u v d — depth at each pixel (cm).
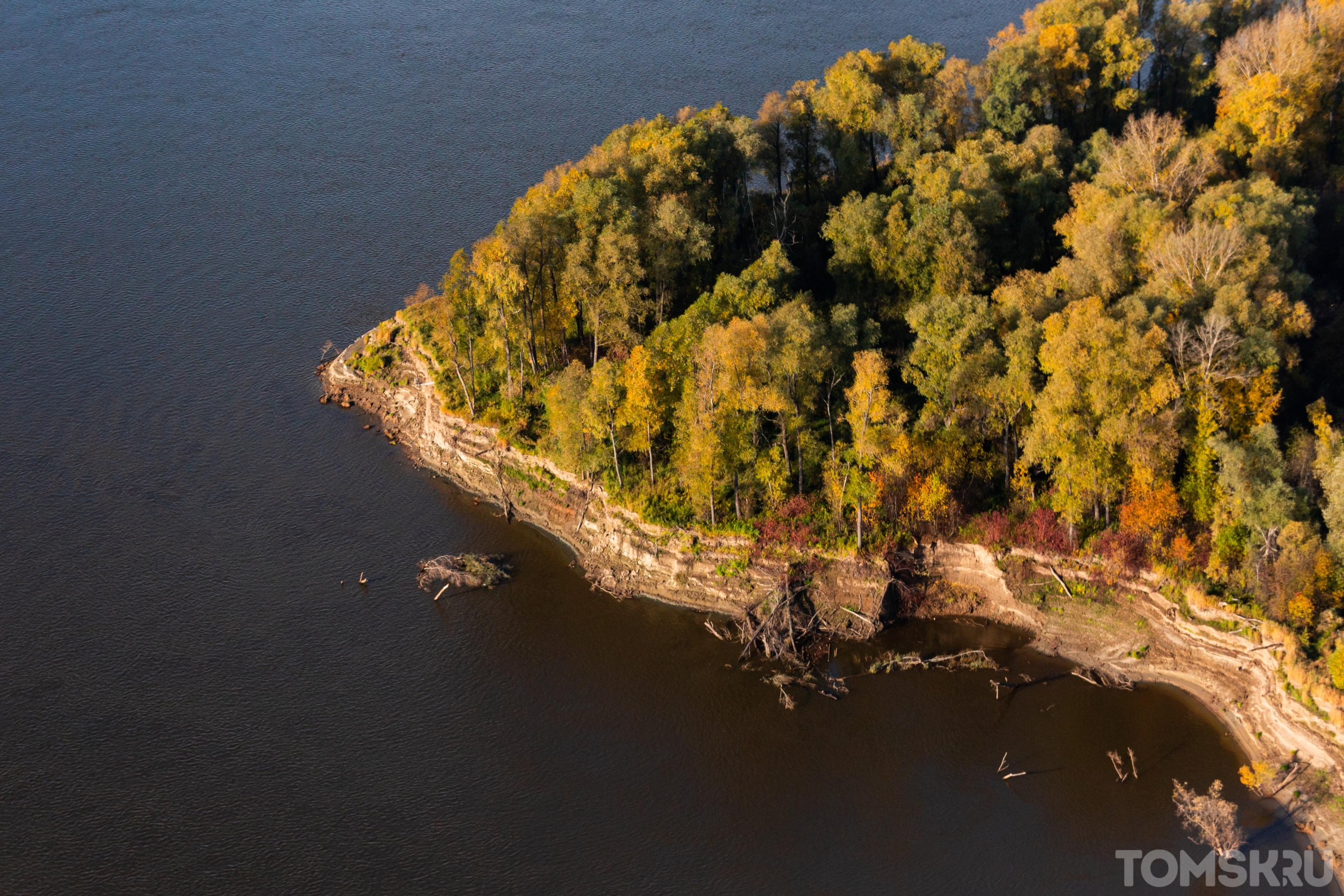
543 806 10981
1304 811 10238
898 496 12825
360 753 11588
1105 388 11600
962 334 12381
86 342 18100
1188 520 12000
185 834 10781
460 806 11012
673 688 12212
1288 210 13625
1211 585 11638
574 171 15712
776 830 10662
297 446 15950
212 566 13975
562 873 10344
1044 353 11912
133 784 11288
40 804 11088
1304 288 13062
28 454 15788
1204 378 11731
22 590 13638
